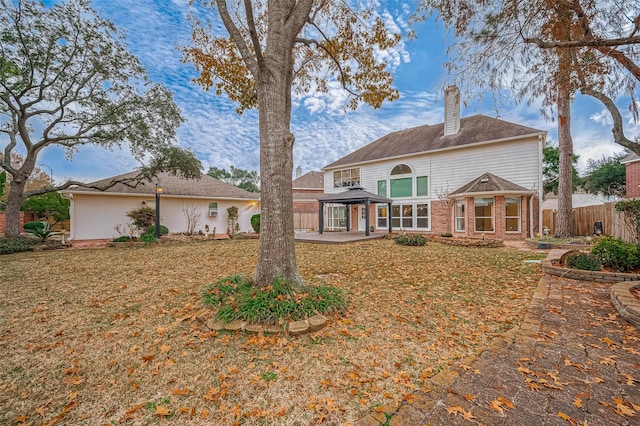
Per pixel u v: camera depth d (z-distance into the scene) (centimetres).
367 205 1468
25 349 312
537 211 1413
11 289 543
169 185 1780
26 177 1208
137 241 1270
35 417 212
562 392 217
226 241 1421
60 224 1934
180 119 1407
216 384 247
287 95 476
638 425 183
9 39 982
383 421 193
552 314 379
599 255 597
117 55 1170
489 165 1560
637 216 598
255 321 345
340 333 339
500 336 322
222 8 448
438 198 1733
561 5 434
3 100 1088
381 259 858
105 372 268
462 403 208
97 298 486
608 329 329
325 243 1237
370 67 724
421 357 286
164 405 222
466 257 884
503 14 459
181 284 571
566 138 1181
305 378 253
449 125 1783
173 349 308
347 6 655
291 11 441
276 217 419
